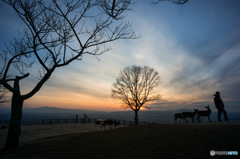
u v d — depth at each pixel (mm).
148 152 4359
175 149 4309
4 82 6898
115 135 6898
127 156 4254
